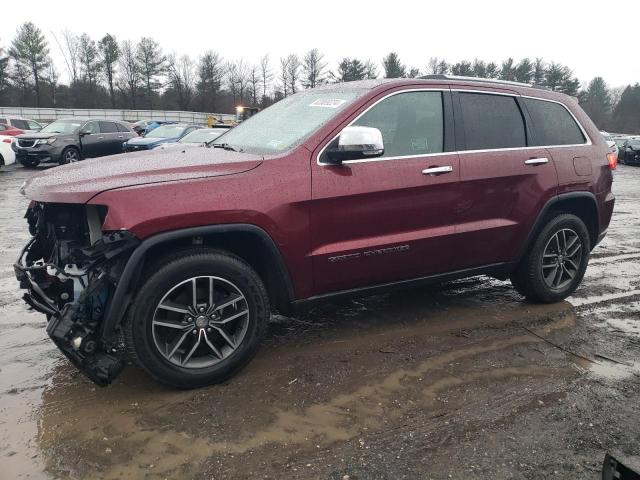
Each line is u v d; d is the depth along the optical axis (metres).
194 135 12.90
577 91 77.44
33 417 2.86
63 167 3.44
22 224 8.32
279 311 3.53
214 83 73.12
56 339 2.77
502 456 2.58
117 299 2.79
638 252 6.88
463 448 2.64
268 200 3.11
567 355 3.71
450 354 3.68
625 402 3.09
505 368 3.49
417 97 3.77
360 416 2.90
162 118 58.03
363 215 3.45
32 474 2.41
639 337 4.05
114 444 2.63
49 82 69.44
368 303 4.67
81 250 2.88
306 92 4.23
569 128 4.62
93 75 71.44
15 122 22.19
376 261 3.57
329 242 3.38
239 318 3.24
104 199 2.76
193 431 2.74
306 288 3.41
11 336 3.92
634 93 91.62
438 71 76.12
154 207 2.81
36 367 3.44
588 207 4.72
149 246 2.80
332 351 3.70
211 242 3.25
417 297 4.86
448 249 3.87
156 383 3.23
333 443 2.66
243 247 3.35
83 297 2.79
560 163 4.38
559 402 3.07
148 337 2.92
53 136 17.19
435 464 2.51
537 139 4.33
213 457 2.54
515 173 4.08
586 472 2.47
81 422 2.81
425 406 3.02
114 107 70.94
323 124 3.41
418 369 3.45
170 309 2.97
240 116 11.57
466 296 4.91
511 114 4.23
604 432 2.79
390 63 68.75
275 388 3.18
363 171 3.42
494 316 4.41
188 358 3.06
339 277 3.49
